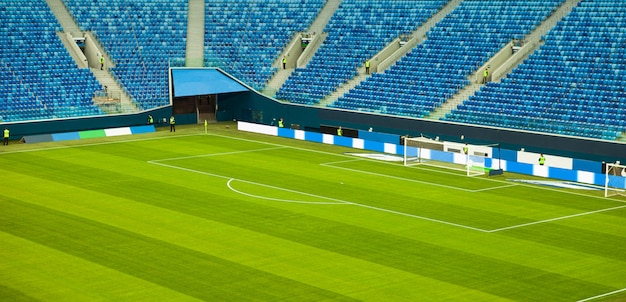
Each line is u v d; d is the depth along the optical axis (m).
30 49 91.75
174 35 100.56
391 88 88.81
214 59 99.19
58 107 87.12
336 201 59.16
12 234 49.72
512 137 76.62
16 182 63.66
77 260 45.00
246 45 100.75
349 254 46.72
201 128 91.62
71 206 56.50
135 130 88.12
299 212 55.88
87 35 96.56
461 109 82.38
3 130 81.88
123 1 101.38
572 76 79.88
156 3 102.62
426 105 84.69
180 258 45.56
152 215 54.47
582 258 46.59
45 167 69.56
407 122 83.62
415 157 76.25
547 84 80.31
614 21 83.00
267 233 50.69
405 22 95.69
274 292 40.56
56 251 46.53
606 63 79.44
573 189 64.69
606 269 44.72
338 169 70.69
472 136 79.38
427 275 43.38
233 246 47.91
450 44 90.62
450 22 93.00
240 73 97.88
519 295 40.66
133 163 71.75
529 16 88.69
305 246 48.12
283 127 90.62
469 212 56.69
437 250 47.75
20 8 95.00
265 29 101.75
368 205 58.16
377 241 49.38
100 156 74.75
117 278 42.22
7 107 84.88
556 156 73.31
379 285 41.78
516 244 49.16
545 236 50.97
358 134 86.44
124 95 92.31
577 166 71.69
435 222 53.88
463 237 50.50
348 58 95.12
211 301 39.25
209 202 58.22
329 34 98.88
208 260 45.28
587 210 57.72
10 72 88.50
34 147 79.00
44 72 90.19
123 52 97.12
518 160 75.31
